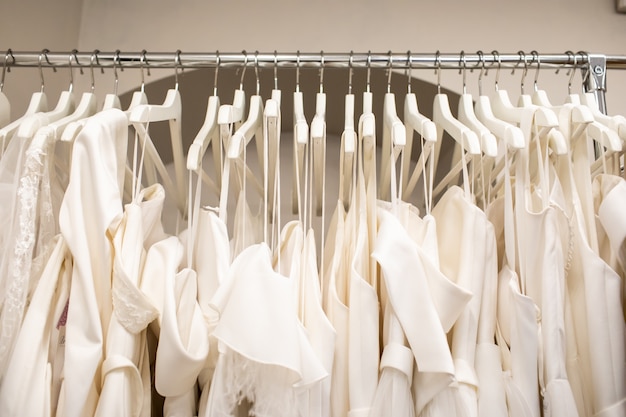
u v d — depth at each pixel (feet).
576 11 5.26
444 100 3.51
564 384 2.64
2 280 2.68
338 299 2.85
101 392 2.53
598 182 3.18
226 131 3.05
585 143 3.11
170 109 3.31
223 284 2.66
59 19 4.69
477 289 2.83
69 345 2.55
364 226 2.99
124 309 2.63
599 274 2.77
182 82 4.89
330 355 2.65
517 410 2.62
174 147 3.52
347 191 4.19
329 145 5.73
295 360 2.45
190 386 2.67
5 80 3.98
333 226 3.47
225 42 5.11
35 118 2.98
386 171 3.62
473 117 3.35
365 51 5.10
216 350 2.84
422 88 4.97
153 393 3.18
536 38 5.16
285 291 2.60
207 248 3.01
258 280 2.62
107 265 2.69
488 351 2.80
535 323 2.72
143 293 2.68
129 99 4.99
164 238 3.32
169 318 2.60
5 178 2.82
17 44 4.05
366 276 2.94
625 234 2.75
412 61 3.54
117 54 3.51
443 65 3.59
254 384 2.52
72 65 3.51
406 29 5.18
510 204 2.99
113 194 2.75
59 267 2.80
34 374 2.52
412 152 5.69
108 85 4.93
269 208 3.93
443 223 3.18
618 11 5.28
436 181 5.59
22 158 2.86
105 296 2.70
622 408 2.60
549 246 2.82
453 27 5.19
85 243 2.66
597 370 2.67
